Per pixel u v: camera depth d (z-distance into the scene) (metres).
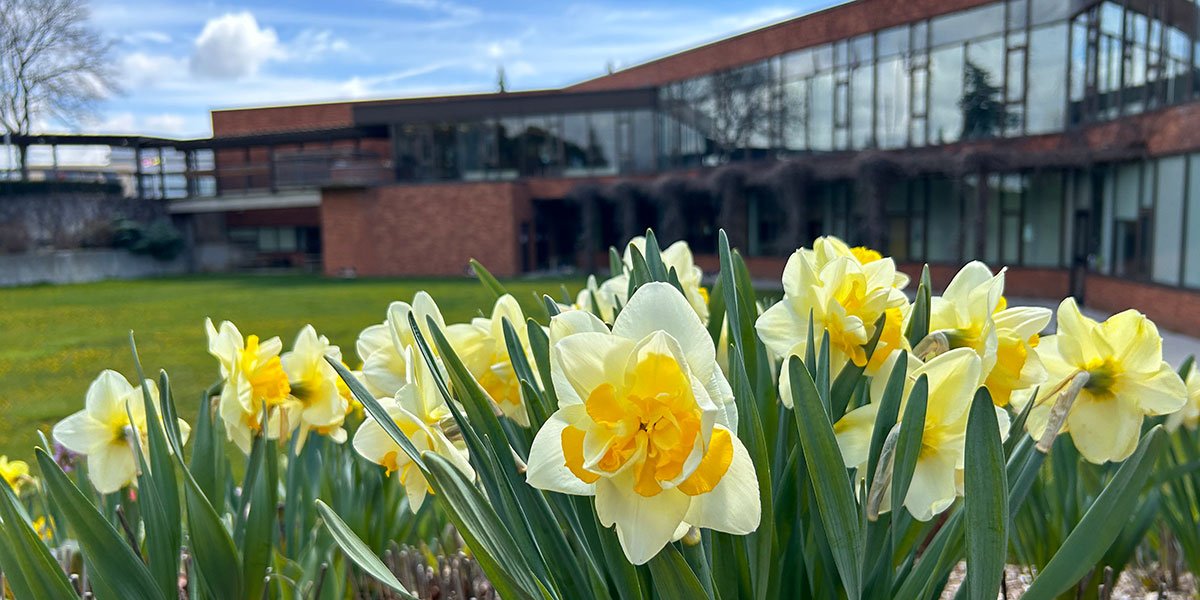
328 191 26.41
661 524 0.78
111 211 29.19
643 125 24.52
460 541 2.36
